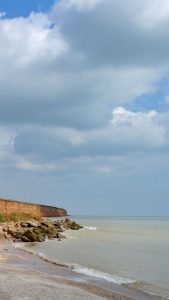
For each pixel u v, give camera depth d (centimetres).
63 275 3066
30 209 14062
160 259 4691
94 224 17075
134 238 8512
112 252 5331
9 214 10756
